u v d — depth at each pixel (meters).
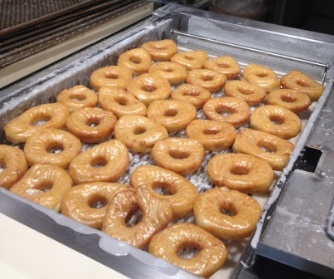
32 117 0.51
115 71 0.61
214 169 0.45
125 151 0.46
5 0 0.61
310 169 0.40
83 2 0.62
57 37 0.57
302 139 0.44
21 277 0.26
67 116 0.52
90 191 0.41
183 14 0.74
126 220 0.39
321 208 0.33
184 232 0.37
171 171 0.44
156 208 0.37
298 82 0.62
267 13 0.98
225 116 0.54
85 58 0.61
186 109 0.55
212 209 0.39
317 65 0.63
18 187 0.41
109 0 0.67
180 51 0.74
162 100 0.57
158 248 0.35
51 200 0.39
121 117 0.52
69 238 0.29
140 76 0.61
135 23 0.73
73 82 0.58
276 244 0.30
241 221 0.38
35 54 0.54
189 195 0.41
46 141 0.48
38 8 0.58
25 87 0.52
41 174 0.42
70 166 0.44
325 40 0.65
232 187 0.43
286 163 0.43
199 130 0.51
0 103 0.49
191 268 0.34
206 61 0.68
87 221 0.38
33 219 0.30
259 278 0.30
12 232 0.29
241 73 0.67
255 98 0.58
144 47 0.69
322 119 0.48
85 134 0.49
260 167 0.45
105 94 0.56
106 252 0.28
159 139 0.49
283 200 0.34
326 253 0.29
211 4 0.93
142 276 0.26
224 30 0.71
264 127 0.52
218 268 0.35
